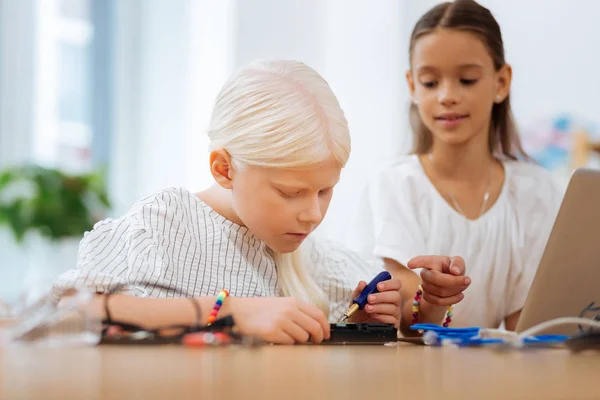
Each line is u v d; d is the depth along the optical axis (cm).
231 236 143
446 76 183
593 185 117
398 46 376
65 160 377
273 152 120
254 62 130
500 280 188
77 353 80
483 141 193
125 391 53
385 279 138
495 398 53
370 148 377
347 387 59
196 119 390
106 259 131
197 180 391
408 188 191
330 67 383
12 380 57
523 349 102
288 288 147
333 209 378
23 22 354
